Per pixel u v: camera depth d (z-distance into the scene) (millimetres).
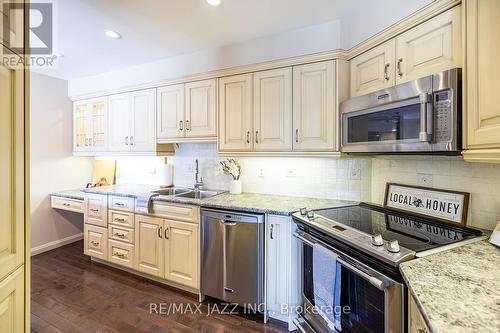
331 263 1413
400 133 1423
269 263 1945
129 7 1779
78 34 2174
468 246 1190
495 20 956
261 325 1939
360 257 1246
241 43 2314
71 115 3562
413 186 1769
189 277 2281
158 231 2445
